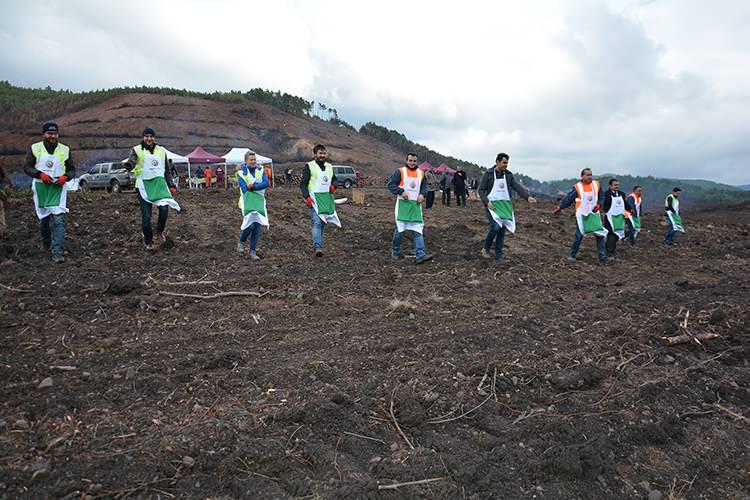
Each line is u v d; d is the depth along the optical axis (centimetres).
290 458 256
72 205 1071
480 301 570
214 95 9556
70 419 276
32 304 470
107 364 350
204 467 244
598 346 431
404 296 575
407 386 338
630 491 258
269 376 345
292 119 9581
